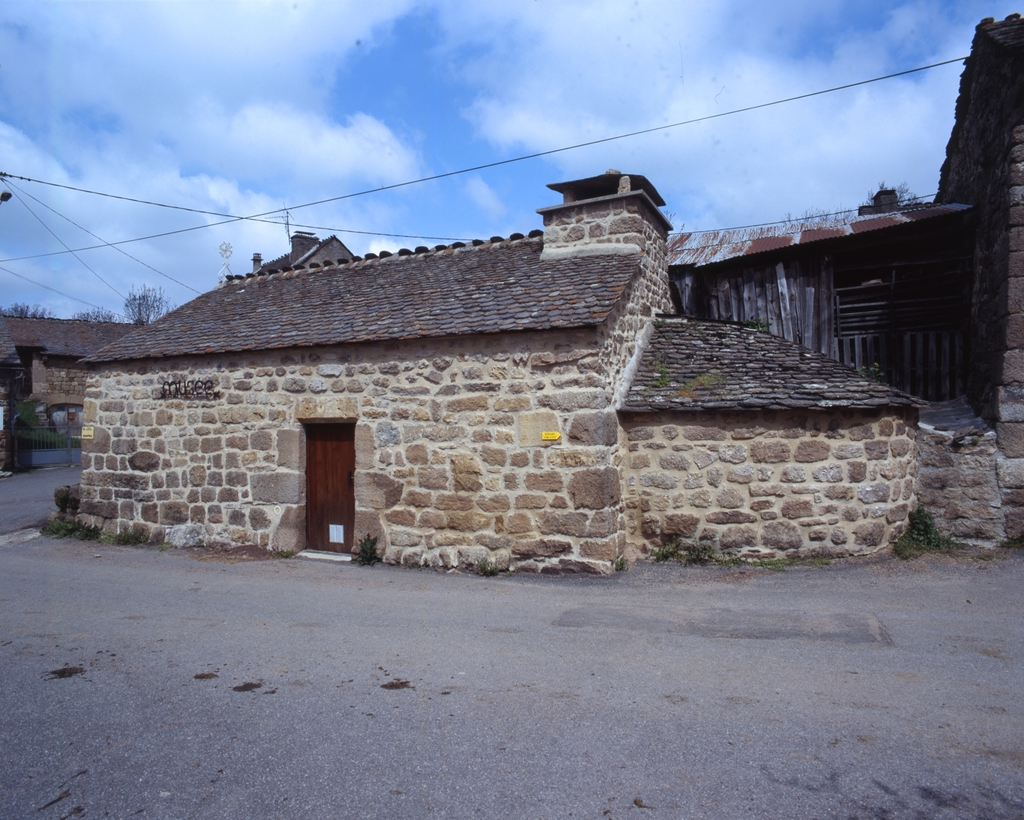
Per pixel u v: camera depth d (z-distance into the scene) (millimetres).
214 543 8859
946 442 7750
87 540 9594
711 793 3008
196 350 8977
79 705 4113
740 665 4461
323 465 8500
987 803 2889
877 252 9766
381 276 10195
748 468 7191
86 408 9992
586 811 2904
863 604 5742
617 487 7227
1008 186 7430
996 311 7762
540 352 7113
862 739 3434
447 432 7520
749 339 8547
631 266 8047
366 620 5719
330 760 3391
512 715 3824
